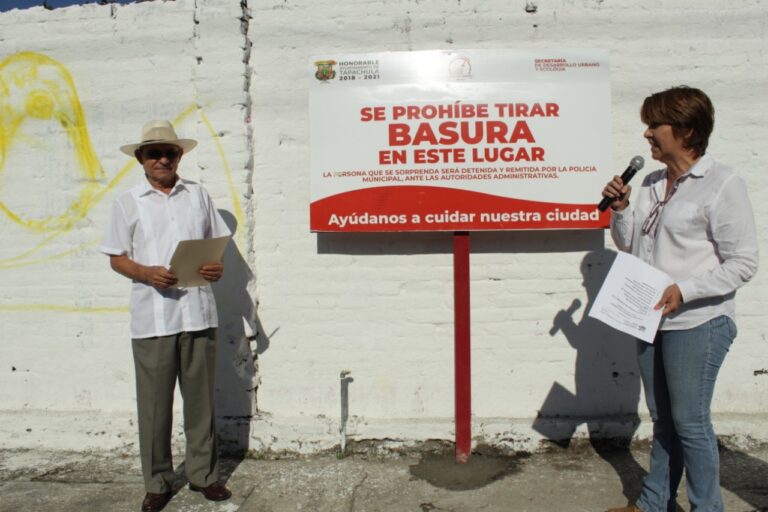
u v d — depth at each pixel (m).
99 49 4.76
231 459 4.54
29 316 4.86
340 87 4.48
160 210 3.85
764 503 3.81
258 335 4.72
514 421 4.62
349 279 4.70
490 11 4.60
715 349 3.22
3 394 4.89
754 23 4.59
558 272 4.66
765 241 4.61
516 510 3.80
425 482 4.16
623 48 4.60
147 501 3.87
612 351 4.67
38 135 4.82
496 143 4.44
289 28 4.66
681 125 3.24
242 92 4.62
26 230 4.84
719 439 4.51
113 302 4.81
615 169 4.62
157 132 3.78
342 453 4.54
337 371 4.72
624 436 4.54
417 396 4.70
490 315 4.68
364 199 4.49
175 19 4.71
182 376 3.90
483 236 4.66
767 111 4.60
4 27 4.81
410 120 4.46
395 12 4.61
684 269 3.27
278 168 4.70
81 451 4.68
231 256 4.65
